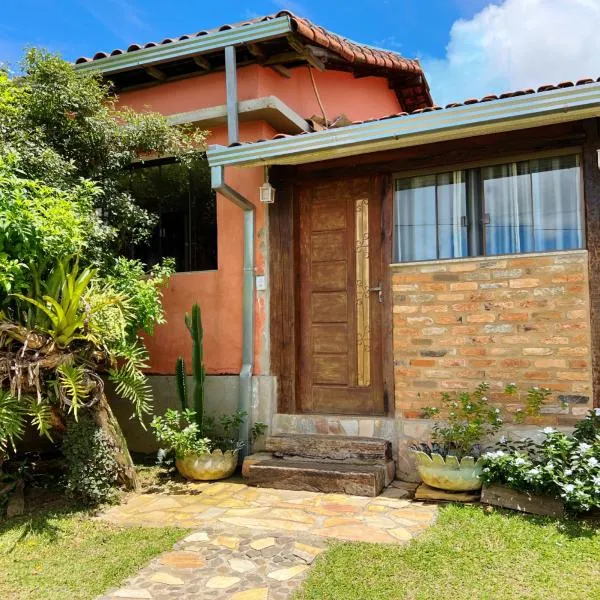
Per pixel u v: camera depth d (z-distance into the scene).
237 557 3.40
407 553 3.36
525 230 4.81
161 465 5.67
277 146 4.86
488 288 4.83
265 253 5.80
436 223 5.16
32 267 4.28
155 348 6.29
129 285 5.22
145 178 6.70
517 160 4.84
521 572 3.08
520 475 4.01
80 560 3.47
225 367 5.94
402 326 5.15
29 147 4.89
